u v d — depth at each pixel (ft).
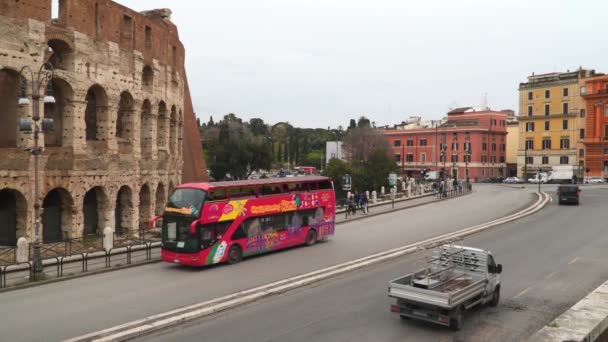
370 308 60.08
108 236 94.89
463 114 398.83
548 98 337.52
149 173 126.93
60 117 109.29
